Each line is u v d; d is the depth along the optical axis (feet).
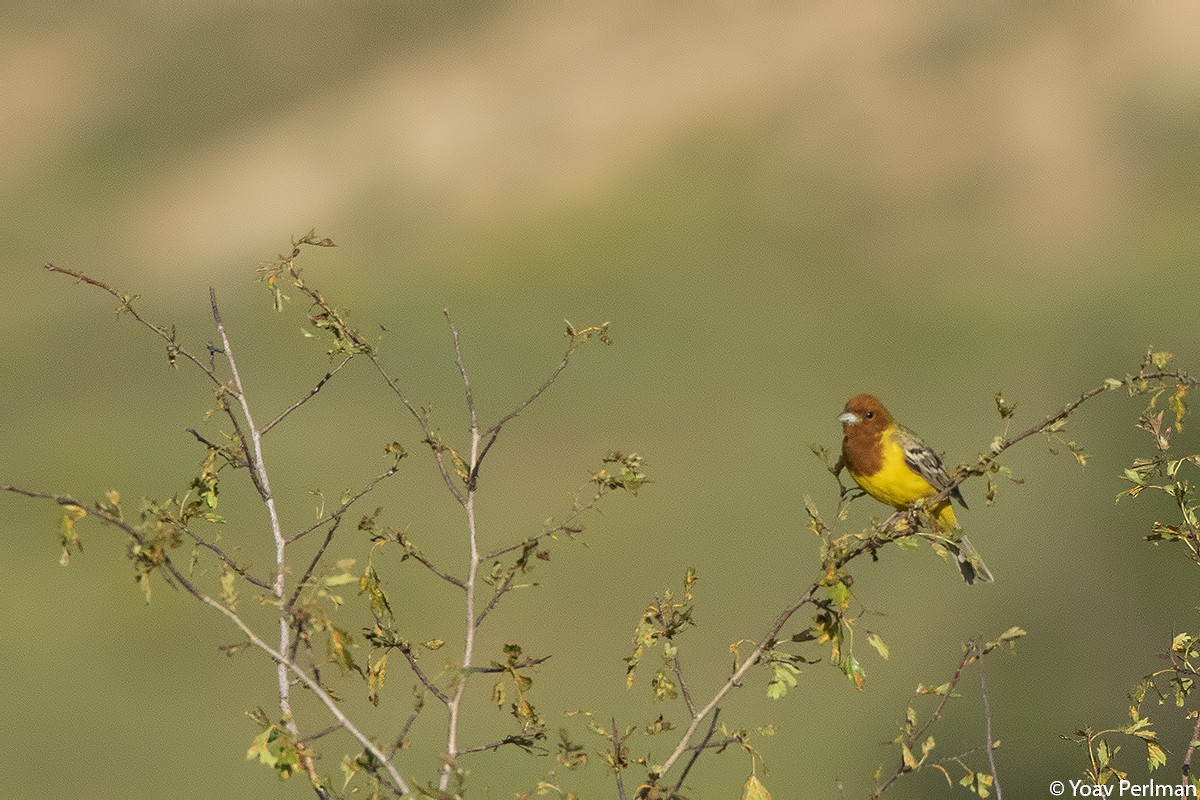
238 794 38.93
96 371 81.76
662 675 14.85
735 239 100.83
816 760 36.17
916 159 108.58
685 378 76.07
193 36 132.05
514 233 104.58
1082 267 93.25
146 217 114.52
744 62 120.26
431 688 14.61
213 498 14.71
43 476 65.46
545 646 44.01
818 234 102.01
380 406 71.20
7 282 102.53
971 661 14.96
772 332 84.69
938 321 84.74
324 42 128.77
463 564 50.24
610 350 79.15
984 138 109.29
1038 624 38.86
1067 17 115.65
